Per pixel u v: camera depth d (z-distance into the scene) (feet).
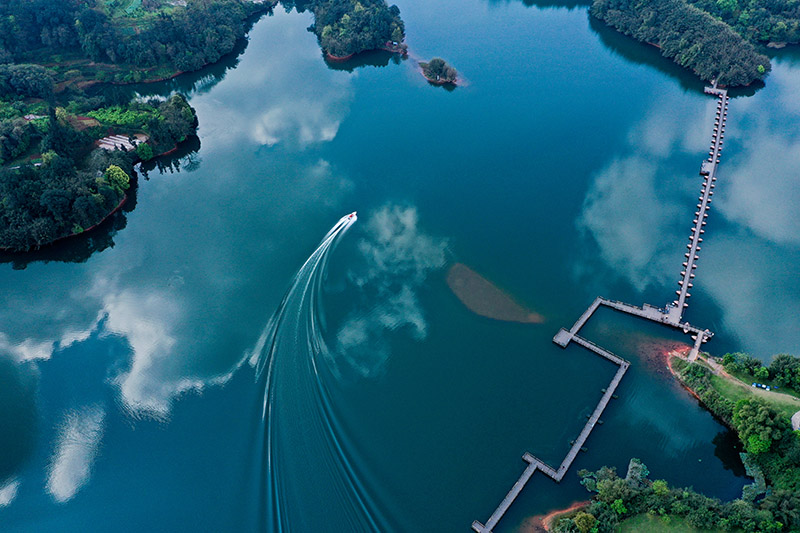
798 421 432.66
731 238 645.51
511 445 451.53
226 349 532.32
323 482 419.13
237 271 624.59
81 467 446.19
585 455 442.09
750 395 460.14
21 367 531.09
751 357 497.05
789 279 590.96
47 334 566.77
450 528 400.06
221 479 427.74
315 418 463.83
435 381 500.74
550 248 644.27
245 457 440.04
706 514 377.30
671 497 393.29
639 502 396.78
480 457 443.32
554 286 595.88
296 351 520.83
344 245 651.25
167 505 416.26
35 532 409.90
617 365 508.53
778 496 384.27
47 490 433.89
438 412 475.72
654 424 463.01
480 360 520.01
